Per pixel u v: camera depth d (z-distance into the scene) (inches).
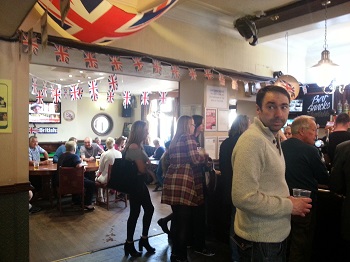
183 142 106.7
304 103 207.3
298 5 130.0
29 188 95.8
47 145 358.3
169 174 107.7
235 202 48.8
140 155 117.1
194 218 120.6
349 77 192.4
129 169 116.0
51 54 114.7
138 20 77.5
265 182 50.5
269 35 158.4
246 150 49.3
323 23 140.6
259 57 183.2
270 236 49.6
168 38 137.7
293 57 207.0
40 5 72.7
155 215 173.5
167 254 119.2
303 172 83.7
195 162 104.3
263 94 53.5
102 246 127.8
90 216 174.1
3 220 91.4
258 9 139.3
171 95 333.4
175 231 107.5
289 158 85.4
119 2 76.7
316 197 87.3
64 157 185.6
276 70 194.2
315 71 140.0
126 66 139.0
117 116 443.5
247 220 51.8
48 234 143.4
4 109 92.0
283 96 52.4
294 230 85.2
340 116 121.7
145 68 142.9
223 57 161.6
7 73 92.4
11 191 92.0
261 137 50.5
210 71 147.4
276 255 50.2
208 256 118.1
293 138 88.4
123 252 121.2
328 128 164.9
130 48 124.2
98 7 70.6
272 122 52.2
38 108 372.8
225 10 140.6
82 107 417.1
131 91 366.3
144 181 118.9
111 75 226.2
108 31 78.2
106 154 192.7
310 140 89.3
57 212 182.4
